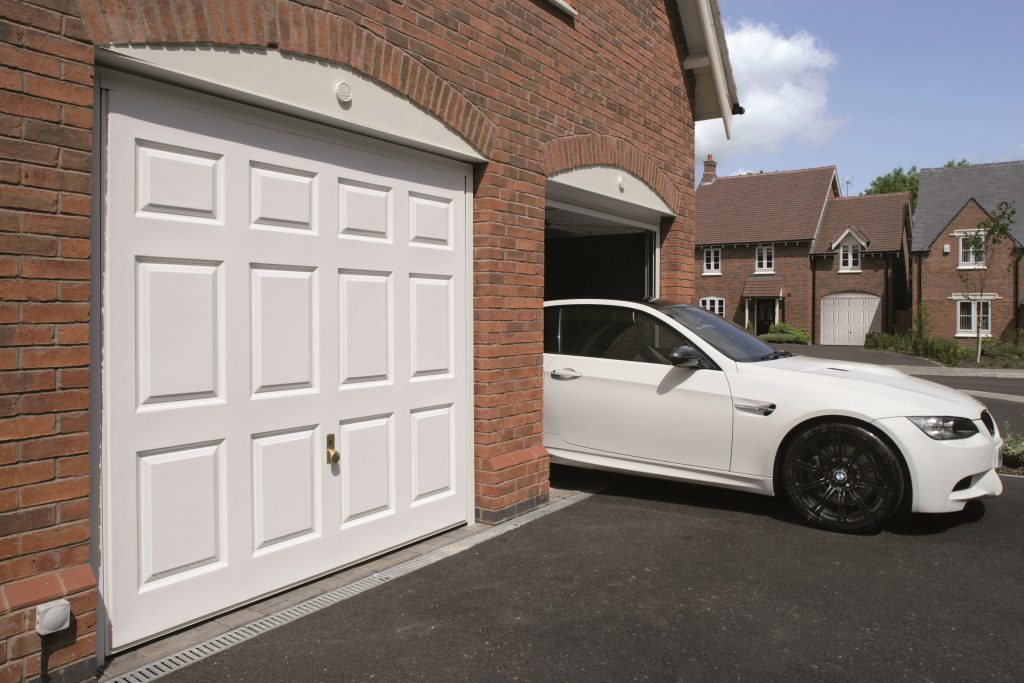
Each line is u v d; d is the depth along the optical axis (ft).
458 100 15.46
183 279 10.88
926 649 10.68
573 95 19.75
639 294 27.45
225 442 11.47
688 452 17.78
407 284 14.79
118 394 10.11
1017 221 103.19
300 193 12.60
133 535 10.33
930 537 15.78
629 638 11.03
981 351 88.02
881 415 15.60
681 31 26.37
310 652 10.48
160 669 9.89
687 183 27.14
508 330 17.12
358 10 13.12
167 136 10.68
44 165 8.96
